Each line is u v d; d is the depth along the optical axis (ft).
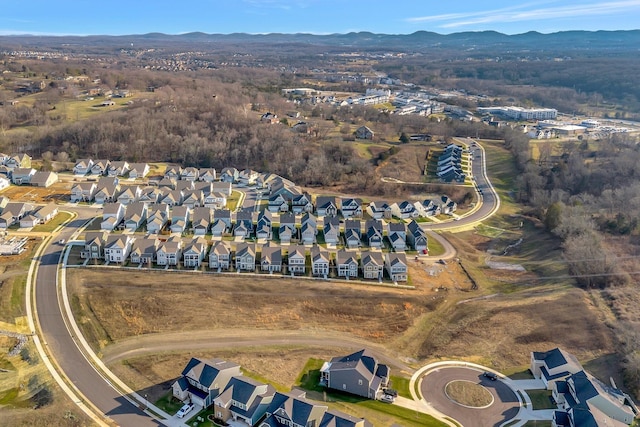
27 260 378.94
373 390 258.37
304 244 434.30
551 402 262.26
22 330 304.71
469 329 322.14
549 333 314.35
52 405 247.29
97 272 367.25
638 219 440.45
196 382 256.73
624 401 256.52
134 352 290.35
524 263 418.92
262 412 243.60
